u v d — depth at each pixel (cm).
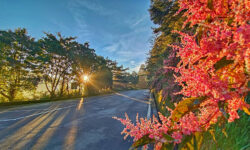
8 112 841
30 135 436
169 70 305
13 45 1435
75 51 2131
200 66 51
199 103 54
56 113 801
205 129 54
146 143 58
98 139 400
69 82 2273
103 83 3022
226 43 40
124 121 65
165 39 689
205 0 47
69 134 443
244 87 41
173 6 506
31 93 1669
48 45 1723
